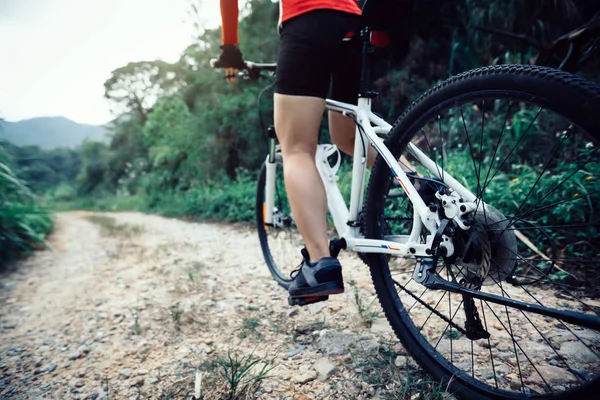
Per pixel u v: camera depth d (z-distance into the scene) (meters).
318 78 1.30
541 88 0.88
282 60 1.31
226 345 1.66
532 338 1.43
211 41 10.17
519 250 2.18
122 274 3.19
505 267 1.04
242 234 4.66
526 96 0.92
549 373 1.22
